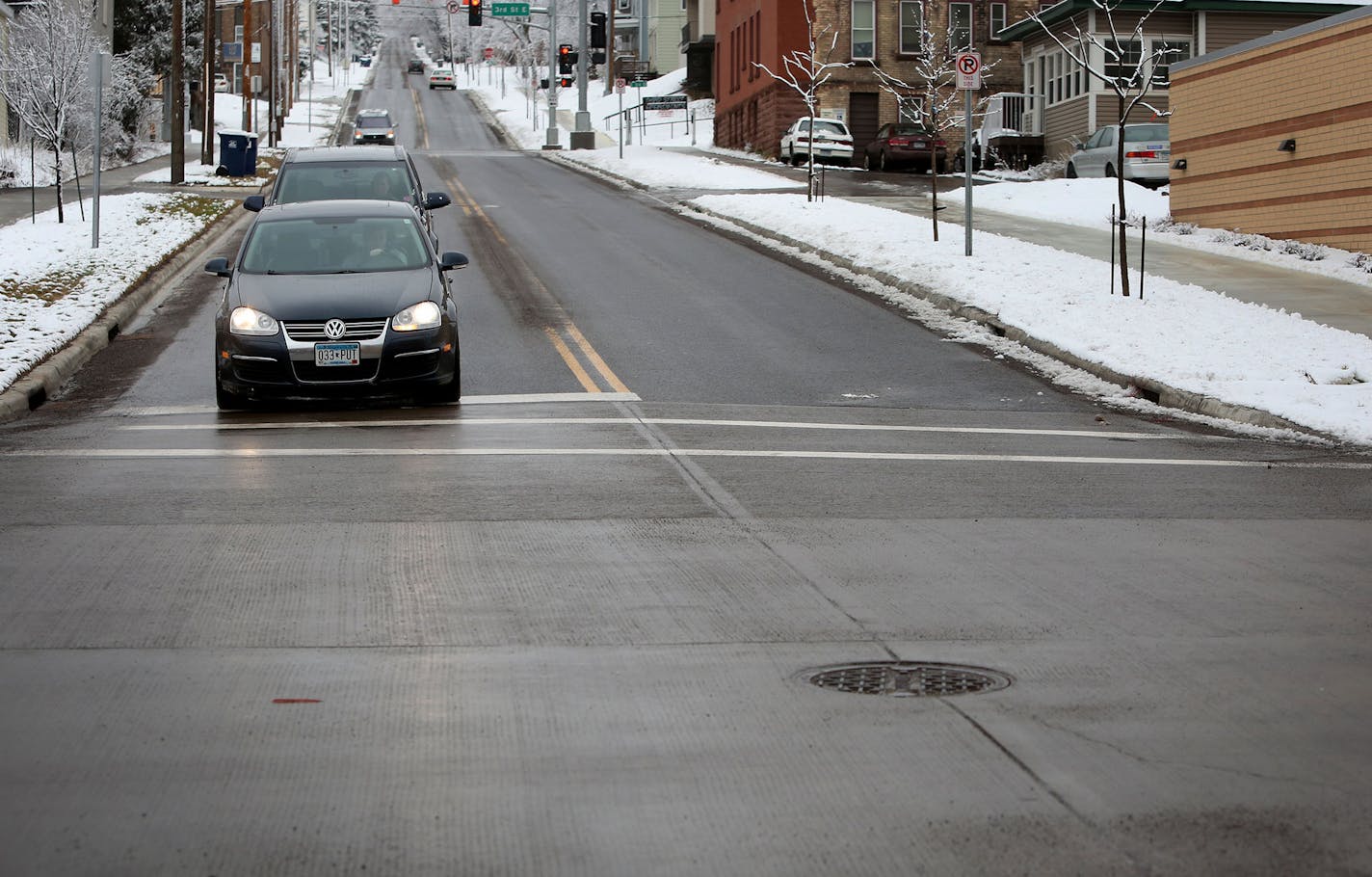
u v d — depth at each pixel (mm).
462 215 37438
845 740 6195
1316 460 14086
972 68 26938
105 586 8664
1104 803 5523
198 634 7727
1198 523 10906
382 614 8141
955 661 7359
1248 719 6512
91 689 6832
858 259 28312
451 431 14594
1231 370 18297
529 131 96750
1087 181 40531
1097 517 11086
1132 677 7125
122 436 14328
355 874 4926
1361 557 9859
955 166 55812
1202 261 27250
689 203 40406
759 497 11562
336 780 5750
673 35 117250
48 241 28281
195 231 32219
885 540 10133
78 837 5223
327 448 13578
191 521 10461
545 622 8016
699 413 15867
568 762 5938
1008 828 5289
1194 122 32250
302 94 132375
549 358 19328
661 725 6391
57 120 32844
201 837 5215
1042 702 6723
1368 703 6766
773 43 63500
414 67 175500
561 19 157375
